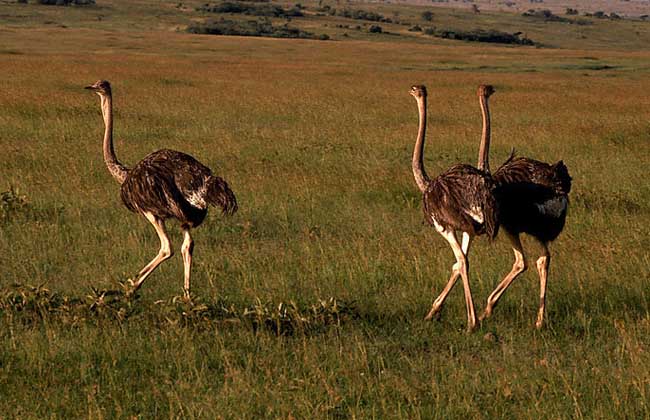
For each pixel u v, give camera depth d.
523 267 13.60
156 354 11.63
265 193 22.58
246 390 10.48
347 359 11.59
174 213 14.26
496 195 12.73
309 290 14.85
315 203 21.66
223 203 13.97
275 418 10.00
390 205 21.81
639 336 12.81
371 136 33.34
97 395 10.41
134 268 15.88
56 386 10.79
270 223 19.83
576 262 16.45
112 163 15.34
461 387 10.88
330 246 17.42
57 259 16.41
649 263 16.45
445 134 34.16
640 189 24.39
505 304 14.51
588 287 15.16
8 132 31.39
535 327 13.33
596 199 22.62
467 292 13.10
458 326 13.38
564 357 12.20
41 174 23.75
